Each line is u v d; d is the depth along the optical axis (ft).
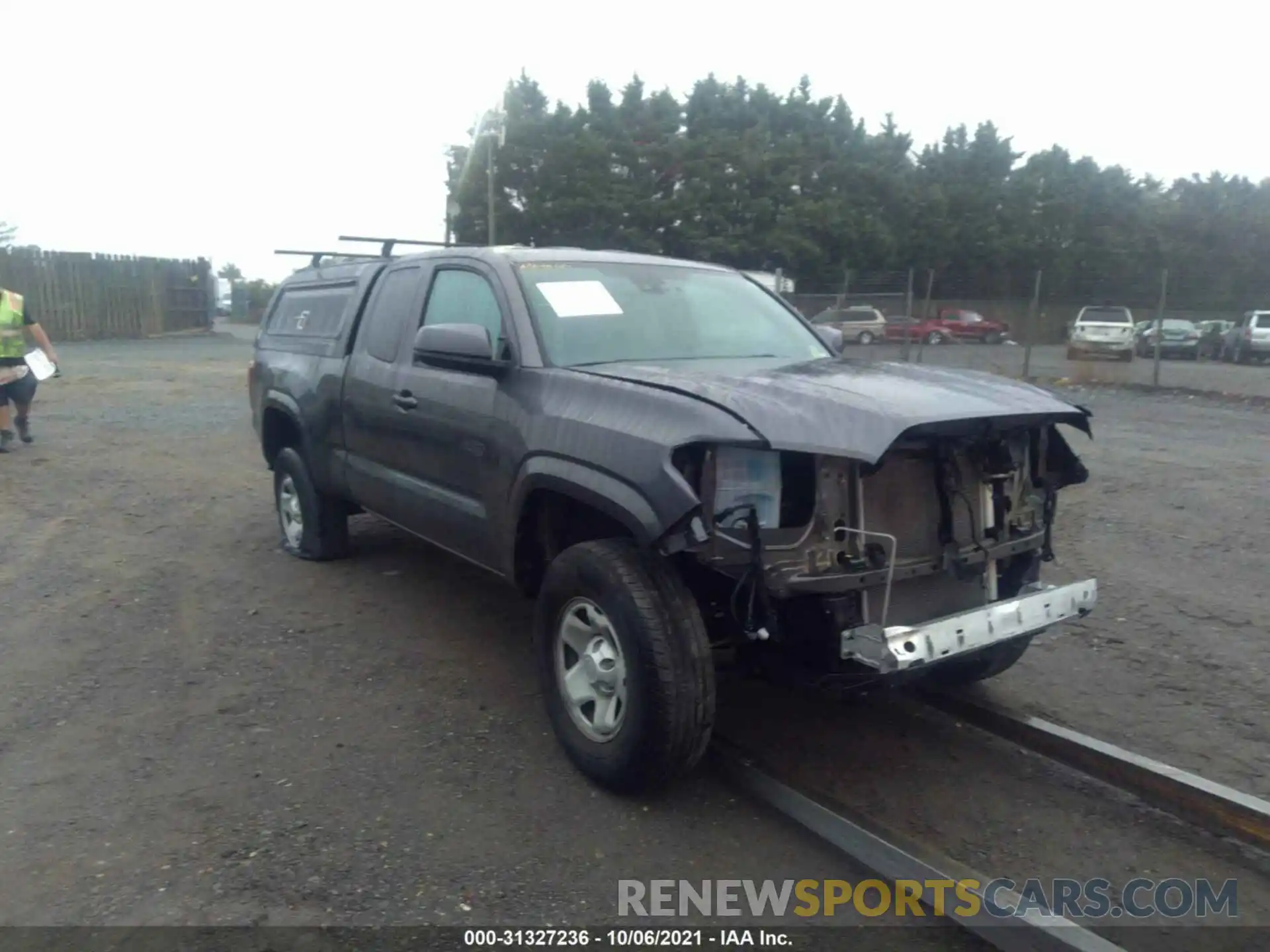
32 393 39.34
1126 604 20.29
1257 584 21.70
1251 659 17.39
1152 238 169.37
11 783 13.12
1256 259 163.63
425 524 17.28
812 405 11.60
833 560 11.81
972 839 11.98
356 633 18.76
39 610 20.04
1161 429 46.73
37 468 34.94
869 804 12.75
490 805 12.60
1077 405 13.29
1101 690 16.14
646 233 150.00
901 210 167.43
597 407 12.94
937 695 15.28
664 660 11.73
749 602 11.71
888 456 12.23
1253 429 46.75
